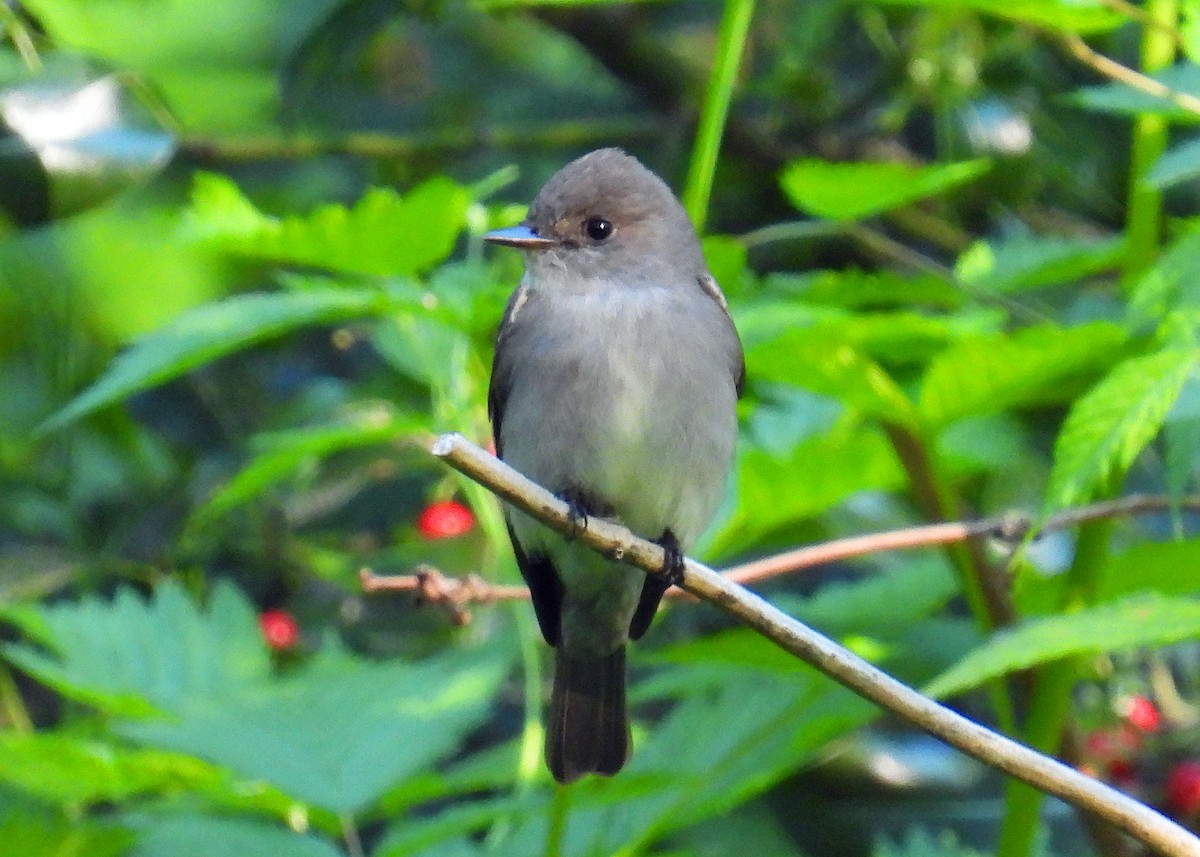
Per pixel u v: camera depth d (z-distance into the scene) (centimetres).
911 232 1335
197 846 735
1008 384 784
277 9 1497
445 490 1131
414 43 1466
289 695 794
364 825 981
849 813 1134
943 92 1282
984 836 1137
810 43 1295
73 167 955
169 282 1293
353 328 1288
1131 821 534
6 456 1214
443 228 827
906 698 561
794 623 575
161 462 1257
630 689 873
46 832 762
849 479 873
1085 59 768
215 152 1334
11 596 1162
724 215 1396
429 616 1177
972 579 810
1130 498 786
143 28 1471
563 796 702
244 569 1216
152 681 845
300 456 864
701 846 1056
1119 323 750
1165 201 1224
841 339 794
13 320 1252
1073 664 766
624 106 1477
